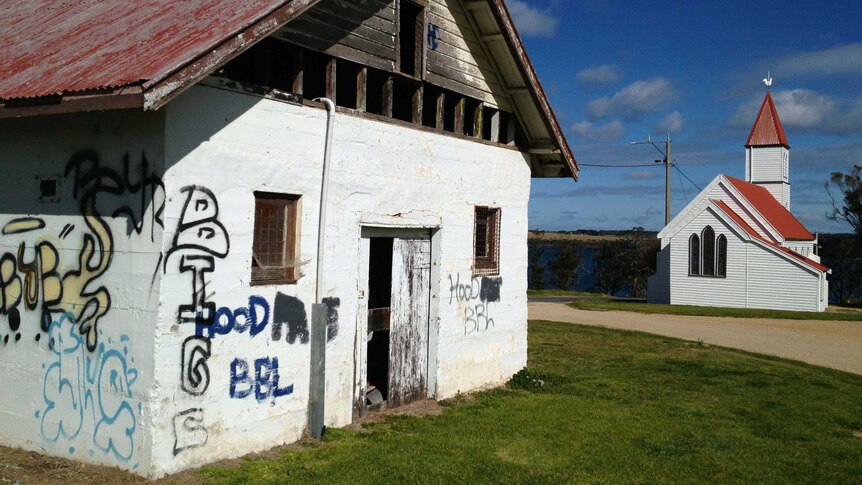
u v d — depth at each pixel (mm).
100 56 6887
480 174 11062
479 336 11281
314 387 7957
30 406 7121
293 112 7633
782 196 47062
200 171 6617
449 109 11305
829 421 10680
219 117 6797
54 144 7039
